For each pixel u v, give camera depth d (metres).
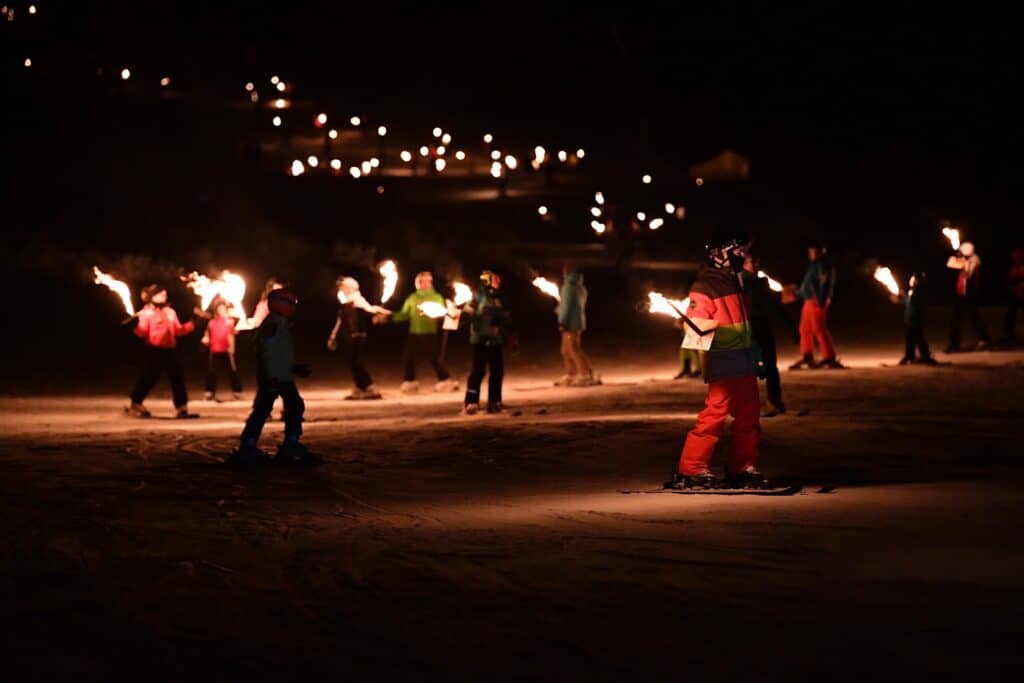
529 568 6.96
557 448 13.67
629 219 55.22
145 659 5.30
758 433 10.59
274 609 6.18
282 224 46.88
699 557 7.05
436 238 49.03
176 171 53.66
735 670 4.93
